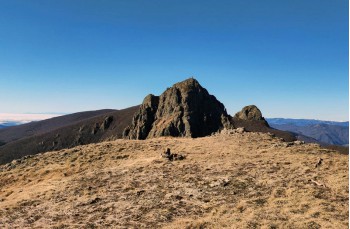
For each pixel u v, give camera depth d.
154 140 52.94
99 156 43.00
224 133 54.59
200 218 18.02
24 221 21.66
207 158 34.62
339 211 16.59
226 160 32.47
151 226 17.94
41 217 22.06
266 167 27.75
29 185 34.88
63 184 30.52
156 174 29.19
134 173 30.61
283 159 30.42
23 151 195.88
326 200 18.42
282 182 22.83
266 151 35.62
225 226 16.34
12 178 38.91
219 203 20.33
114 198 24.03
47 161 44.53
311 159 29.06
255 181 23.97
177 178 27.20
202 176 26.94
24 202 26.30
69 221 20.41
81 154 45.47
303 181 22.53
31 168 42.00
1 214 23.88
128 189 25.81
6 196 31.61
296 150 34.72
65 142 199.00
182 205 20.84
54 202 25.27
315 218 15.90
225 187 23.47
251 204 19.17
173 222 17.91
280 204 18.55
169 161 34.22
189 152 39.09
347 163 26.48
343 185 20.58
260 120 166.88
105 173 32.12
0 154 193.38
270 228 15.35
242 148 38.69
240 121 160.88
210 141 46.28
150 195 23.59
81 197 25.55
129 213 20.53
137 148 45.88
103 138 192.88
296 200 18.81
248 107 173.62
